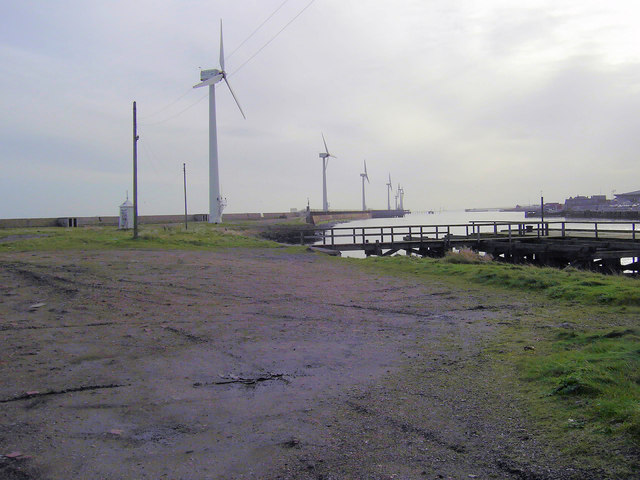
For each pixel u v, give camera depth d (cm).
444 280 1534
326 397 564
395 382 611
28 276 1614
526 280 1342
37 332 894
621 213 9144
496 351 731
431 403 529
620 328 769
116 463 402
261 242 3484
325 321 998
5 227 5162
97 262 2031
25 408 528
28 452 419
